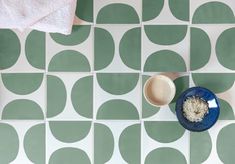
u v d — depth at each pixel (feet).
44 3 3.94
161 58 4.40
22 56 4.45
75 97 4.44
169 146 4.39
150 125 4.41
